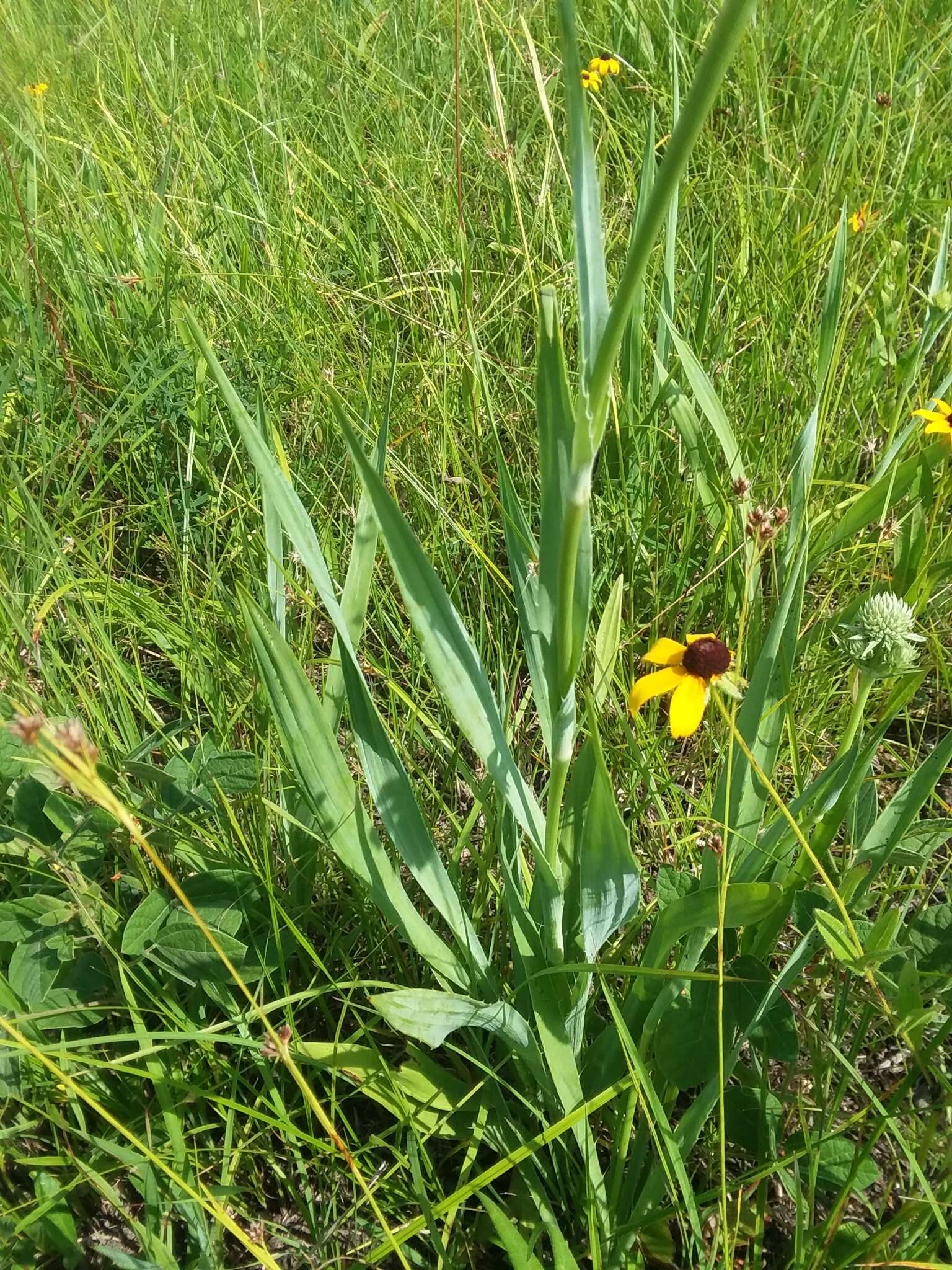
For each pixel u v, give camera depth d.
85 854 0.38
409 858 0.32
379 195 0.81
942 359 0.66
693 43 1.00
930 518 0.55
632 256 0.20
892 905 0.42
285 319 0.70
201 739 0.47
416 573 0.27
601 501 0.59
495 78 0.55
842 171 0.80
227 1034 0.36
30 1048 0.26
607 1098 0.29
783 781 0.46
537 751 0.49
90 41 1.23
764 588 0.55
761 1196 0.31
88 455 0.61
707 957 0.36
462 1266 0.32
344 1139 0.35
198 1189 0.31
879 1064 0.38
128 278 0.68
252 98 1.01
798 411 0.63
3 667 0.44
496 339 0.71
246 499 0.58
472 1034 0.36
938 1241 0.28
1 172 0.88
